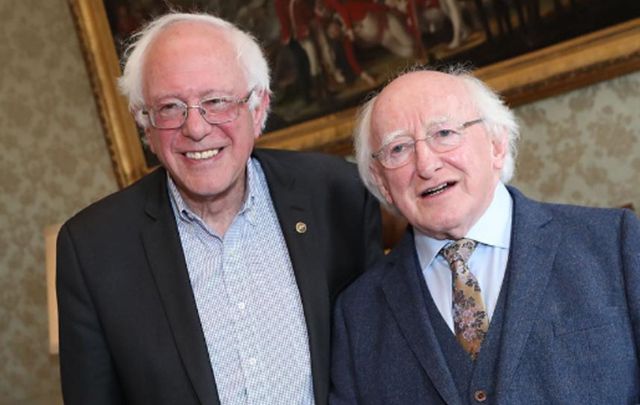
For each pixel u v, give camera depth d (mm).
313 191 2172
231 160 1988
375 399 1881
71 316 2037
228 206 2068
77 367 2039
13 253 4605
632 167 3287
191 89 1926
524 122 3482
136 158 4297
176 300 1978
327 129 3914
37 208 4547
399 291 1921
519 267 1772
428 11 3615
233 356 1968
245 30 4059
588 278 1727
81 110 4422
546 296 1741
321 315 2012
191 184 1978
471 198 1801
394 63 3727
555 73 3328
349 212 2189
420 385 1818
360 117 1962
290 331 2002
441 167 1783
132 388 2000
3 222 4621
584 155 3377
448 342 1798
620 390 1650
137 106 2029
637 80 3248
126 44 4223
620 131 3297
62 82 4449
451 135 1788
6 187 4605
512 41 3426
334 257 2105
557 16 3320
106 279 2020
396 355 1867
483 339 1759
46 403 4543
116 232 2066
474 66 3521
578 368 1672
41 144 4520
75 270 2043
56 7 4422
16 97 4559
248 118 2025
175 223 2078
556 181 3445
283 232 2096
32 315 4574
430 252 1896
